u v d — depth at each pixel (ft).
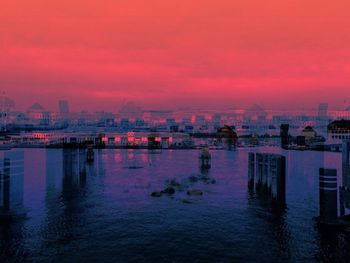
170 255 66.90
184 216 94.48
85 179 161.68
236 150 358.64
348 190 82.99
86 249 70.23
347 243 72.79
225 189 134.82
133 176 172.04
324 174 86.43
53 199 116.78
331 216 85.46
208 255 67.00
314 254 67.26
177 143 431.02
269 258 65.46
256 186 131.85
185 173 182.91
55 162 237.86
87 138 433.48
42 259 65.46
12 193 126.52
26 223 88.38
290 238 76.18
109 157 277.85
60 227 84.74
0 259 65.62
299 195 122.01
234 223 87.40
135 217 93.66
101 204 109.60
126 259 65.21
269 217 93.04
